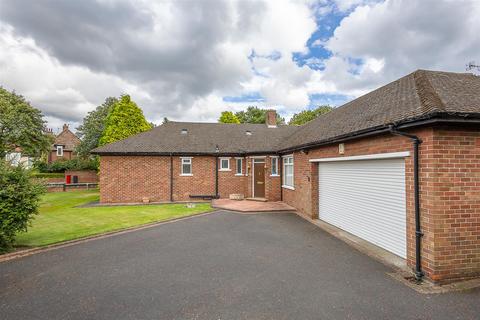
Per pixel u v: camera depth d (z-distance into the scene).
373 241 7.22
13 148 21.20
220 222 10.44
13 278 5.18
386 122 5.87
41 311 3.92
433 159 4.79
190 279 5.06
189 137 19.14
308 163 11.40
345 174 8.77
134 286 4.77
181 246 7.25
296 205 13.06
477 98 5.63
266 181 15.87
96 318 3.72
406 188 5.55
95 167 30.27
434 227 4.77
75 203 16.25
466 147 4.91
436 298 4.19
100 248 7.12
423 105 5.32
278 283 4.84
